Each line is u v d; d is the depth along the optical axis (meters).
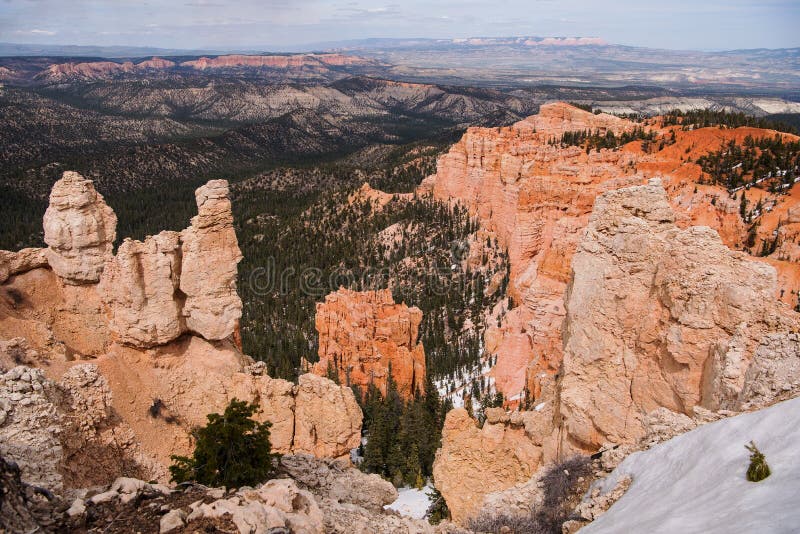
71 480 22.66
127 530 16.16
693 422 22.53
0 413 19.52
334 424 35.47
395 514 30.66
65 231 33.03
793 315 25.06
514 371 74.81
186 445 31.83
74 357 32.97
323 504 24.20
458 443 37.84
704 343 26.38
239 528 16.25
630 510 18.14
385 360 89.56
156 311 33.22
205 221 33.47
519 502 28.06
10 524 14.27
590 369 30.81
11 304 32.59
